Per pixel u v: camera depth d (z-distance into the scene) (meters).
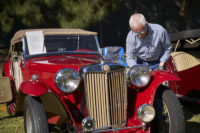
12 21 12.61
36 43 5.24
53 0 12.19
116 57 7.48
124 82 4.09
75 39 5.60
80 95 4.05
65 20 12.23
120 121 4.09
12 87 6.50
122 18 23.09
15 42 5.84
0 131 5.16
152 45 4.59
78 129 3.79
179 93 6.36
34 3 12.35
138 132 4.00
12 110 5.54
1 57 16.72
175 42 7.59
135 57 5.41
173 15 24.14
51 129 5.29
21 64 5.15
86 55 5.43
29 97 3.93
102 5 13.49
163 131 4.35
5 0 12.16
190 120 5.65
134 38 4.61
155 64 4.98
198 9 23.83
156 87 4.04
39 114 3.68
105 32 22.88
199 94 5.80
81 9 12.34
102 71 3.86
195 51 7.61
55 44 5.41
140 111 3.89
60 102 3.81
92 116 3.89
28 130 4.07
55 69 4.34
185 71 6.13
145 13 23.88
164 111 4.23
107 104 3.92
